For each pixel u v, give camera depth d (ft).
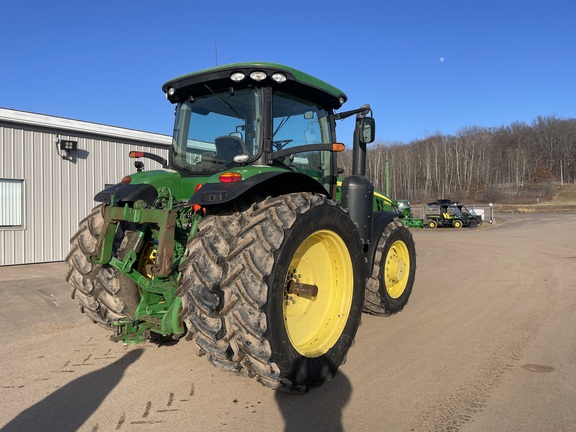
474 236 63.52
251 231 9.86
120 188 13.05
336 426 9.31
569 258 36.68
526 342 14.66
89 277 12.79
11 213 34.60
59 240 37.24
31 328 16.42
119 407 10.07
